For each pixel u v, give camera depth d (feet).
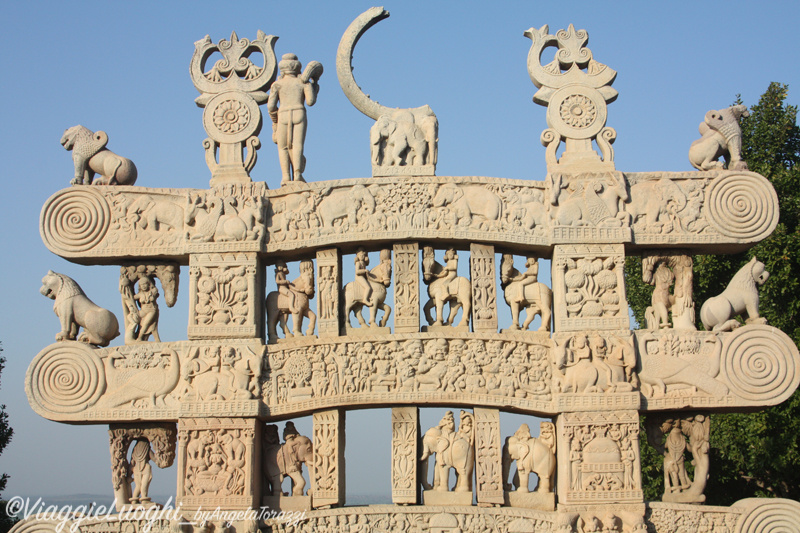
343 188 36.94
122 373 35.88
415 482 34.58
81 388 35.73
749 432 50.70
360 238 36.14
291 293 37.01
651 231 36.58
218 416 34.96
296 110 38.01
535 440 35.50
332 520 34.24
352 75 38.19
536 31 38.50
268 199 37.22
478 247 36.45
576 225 36.27
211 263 36.42
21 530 34.68
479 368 35.19
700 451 35.91
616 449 34.32
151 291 37.29
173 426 36.45
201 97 38.22
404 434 35.04
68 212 37.09
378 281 36.55
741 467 54.08
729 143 37.63
